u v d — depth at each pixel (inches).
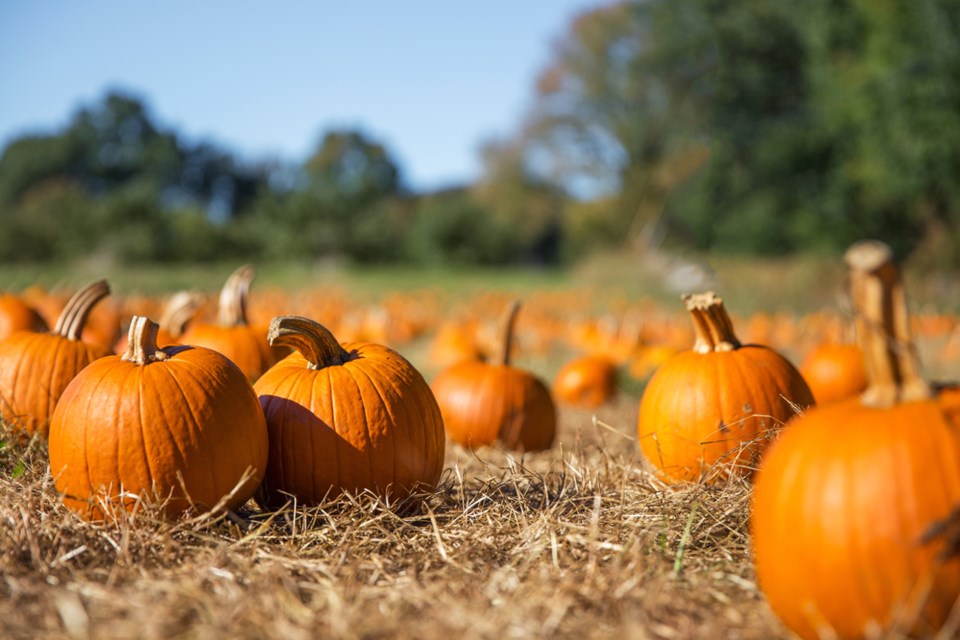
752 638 37.7
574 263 802.8
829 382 90.0
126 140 1275.8
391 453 51.6
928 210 323.0
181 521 48.1
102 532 47.3
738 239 440.1
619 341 155.5
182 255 635.5
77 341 64.9
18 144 1268.5
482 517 51.7
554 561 44.2
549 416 80.8
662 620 39.0
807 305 295.3
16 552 44.6
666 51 732.0
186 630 38.0
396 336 189.3
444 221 708.7
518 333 185.6
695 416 56.8
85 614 39.3
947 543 34.4
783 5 447.5
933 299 278.2
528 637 37.2
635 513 50.7
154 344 50.2
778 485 37.3
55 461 48.9
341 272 597.0
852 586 35.4
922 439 35.3
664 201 775.7
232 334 77.6
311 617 39.3
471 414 79.0
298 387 52.3
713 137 465.4
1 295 92.8
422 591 41.5
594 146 851.4
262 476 50.7
